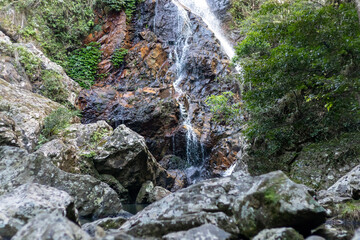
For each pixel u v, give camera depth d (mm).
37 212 3271
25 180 5555
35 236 2205
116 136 8898
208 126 12859
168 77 14789
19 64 11547
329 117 7258
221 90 14094
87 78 14672
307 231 3090
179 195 3693
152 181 9570
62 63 14523
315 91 7051
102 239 2088
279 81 6348
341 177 6090
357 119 6969
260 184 3184
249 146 8883
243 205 3145
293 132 8094
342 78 5203
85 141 9266
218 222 3166
